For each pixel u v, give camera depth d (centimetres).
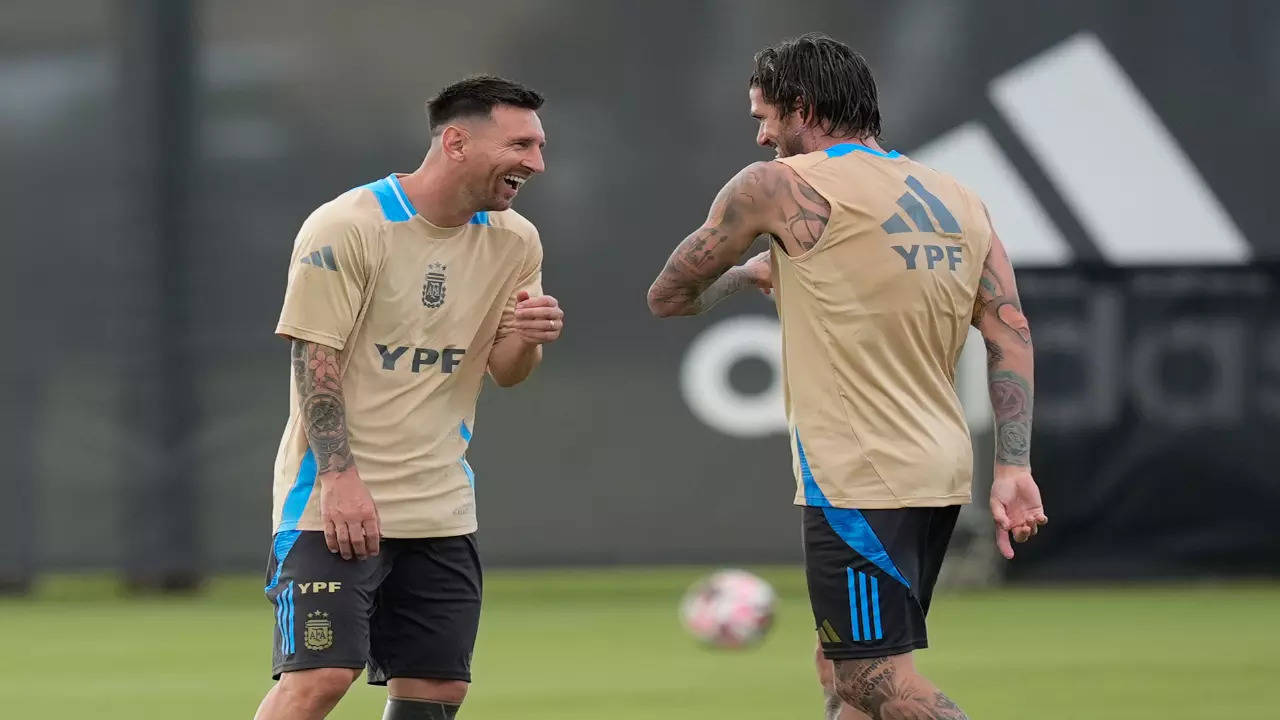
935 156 3706
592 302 3669
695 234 1402
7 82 3603
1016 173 3712
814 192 1365
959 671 2691
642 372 3675
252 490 3634
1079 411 3744
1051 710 2295
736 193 1385
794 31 3681
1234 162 3725
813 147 1412
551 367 3669
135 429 3622
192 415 3634
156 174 3634
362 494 1379
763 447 3688
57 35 3612
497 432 3666
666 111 3678
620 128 3669
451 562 1475
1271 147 3725
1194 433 3744
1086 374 3741
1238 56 3722
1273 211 3728
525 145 1412
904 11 3691
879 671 1340
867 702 1349
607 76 3669
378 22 3656
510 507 3666
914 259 1356
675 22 3678
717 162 3678
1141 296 3734
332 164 3656
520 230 1495
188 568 3625
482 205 1433
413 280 1428
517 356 1508
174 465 3631
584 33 3666
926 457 1349
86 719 2269
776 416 3684
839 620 1351
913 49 3694
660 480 3678
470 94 1412
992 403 1422
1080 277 3731
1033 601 3719
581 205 3669
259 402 3644
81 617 3519
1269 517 3741
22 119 3606
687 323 3681
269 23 3644
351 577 1393
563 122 3669
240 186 3647
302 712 1376
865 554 1338
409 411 1438
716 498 3681
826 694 1602
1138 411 3744
